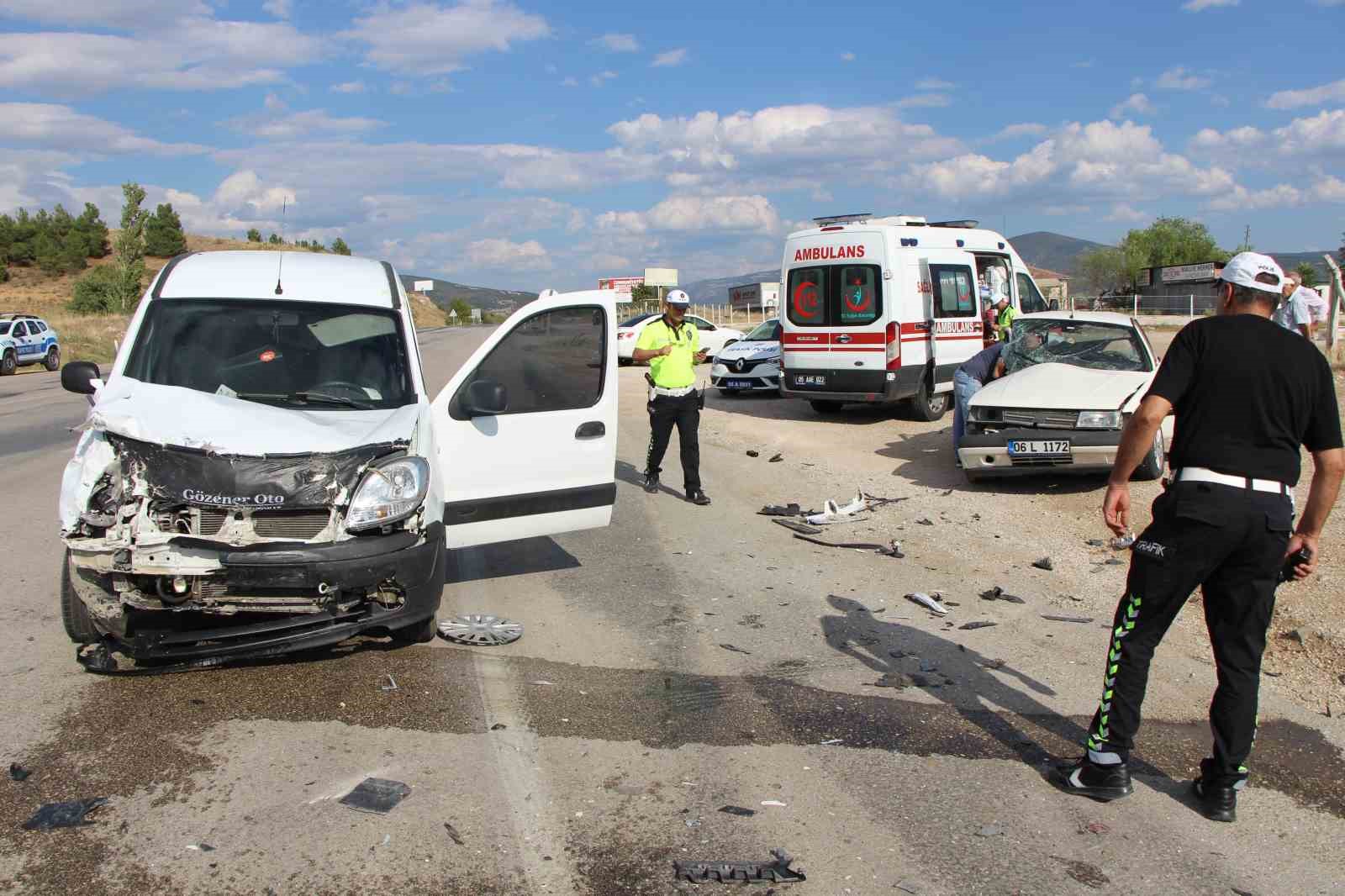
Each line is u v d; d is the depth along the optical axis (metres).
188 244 97.00
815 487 10.27
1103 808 3.72
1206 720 4.54
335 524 4.50
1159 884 3.21
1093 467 9.25
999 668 5.18
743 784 3.82
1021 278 17.20
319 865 3.17
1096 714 3.82
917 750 4.18
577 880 3.13
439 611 5.95
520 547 7.70
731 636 5.63
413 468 4.73
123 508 4.35
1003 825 3.56
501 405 5.51
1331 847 3.47
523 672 4.98
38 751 3.93
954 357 14.98
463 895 3.04
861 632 5.75
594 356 6.15
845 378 14.16
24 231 101.94
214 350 5.45
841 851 3.36
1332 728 4.44
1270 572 3.55
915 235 14.26
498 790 3.72
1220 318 3.65
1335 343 16.95
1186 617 6.02
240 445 4.46
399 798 3.62
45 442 13.30
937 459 11.64
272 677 4.77
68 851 3.22
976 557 7.47
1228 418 3.55
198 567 4.26
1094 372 9.93
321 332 5.68
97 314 55.16
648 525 8.51
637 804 3.64
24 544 7.26
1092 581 6.80
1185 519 3.56
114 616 4.36
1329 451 3.56
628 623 5.84
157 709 4.36
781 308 14.86
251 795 3.62
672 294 9.31
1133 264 77.31
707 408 17.44
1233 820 3.64
